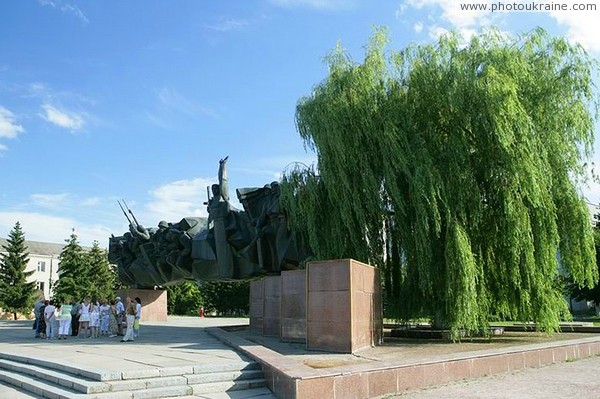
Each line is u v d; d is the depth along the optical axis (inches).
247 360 535.2
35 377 521.3
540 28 834.2
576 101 801.6
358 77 827.4
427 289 781.3
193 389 447.5
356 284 633.0
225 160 1191.6
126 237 1614.2
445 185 764.0
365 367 444.5
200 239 1254.3
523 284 757.9
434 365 489.7
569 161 815.1
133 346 726.5
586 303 2829.7
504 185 754.8
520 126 725.3
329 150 818.8
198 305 3016.7
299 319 729.0
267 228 1048.2
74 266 2810.0
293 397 390.3
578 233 789.9
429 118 807.7
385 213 828.6
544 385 482.0
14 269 2768.2
